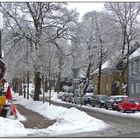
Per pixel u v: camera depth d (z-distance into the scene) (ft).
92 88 326.03
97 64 218.38
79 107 163.63
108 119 98.37
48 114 111.55
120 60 196.85
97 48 204.64
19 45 162.50
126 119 98.63
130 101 127.54
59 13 163.94
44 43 156.25
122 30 184.34
